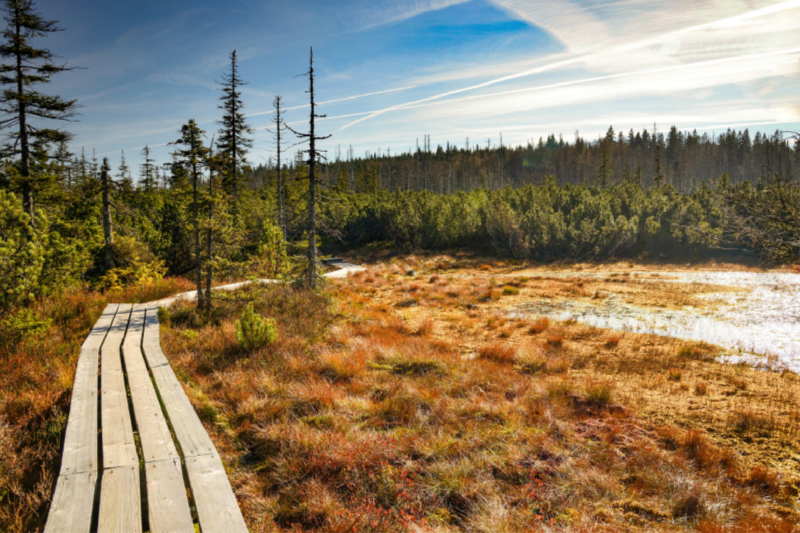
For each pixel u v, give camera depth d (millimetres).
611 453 5723
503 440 5910
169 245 23016
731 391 8648
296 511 4312
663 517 4547
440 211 38969
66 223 16953
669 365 10414
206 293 12508
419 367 9250
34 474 4730
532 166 116938
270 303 13844
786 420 7172
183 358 8578
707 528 4262
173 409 5586
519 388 8172
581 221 34406
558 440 6113
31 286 9852
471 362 9883
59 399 6352
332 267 30469
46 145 16781
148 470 4031
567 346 12117
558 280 24672
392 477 4871
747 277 24438
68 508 3408
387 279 24797
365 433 5891
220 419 6215
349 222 42344
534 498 4684
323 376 8320
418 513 4387
